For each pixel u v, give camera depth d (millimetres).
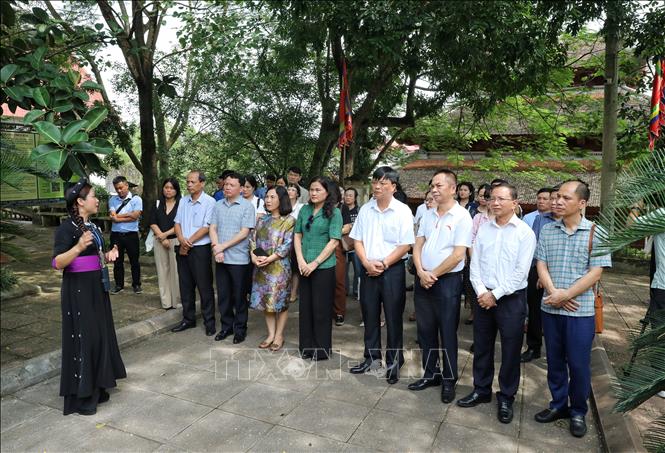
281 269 4617
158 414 3455
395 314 4055
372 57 7090
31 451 3006
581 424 3209
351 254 6680
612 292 7395
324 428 3271
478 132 13539
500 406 3414
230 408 3541
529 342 4562
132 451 3008
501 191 3359
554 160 15312
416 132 13719
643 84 9133
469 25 6508
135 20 8055
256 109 10805
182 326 5312
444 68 8648
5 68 3207
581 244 3152
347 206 5656
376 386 3926
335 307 5578
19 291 6387
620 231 2197
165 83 7637
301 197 7129
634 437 2910
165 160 11570
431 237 3773
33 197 5160
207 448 3037
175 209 5648
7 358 4332
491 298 3352
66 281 3414
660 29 7270
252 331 5309
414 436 3180
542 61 7902
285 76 10703
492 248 3445
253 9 8609
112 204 6680
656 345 2287
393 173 3928
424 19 6438
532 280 4445
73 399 3455
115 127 10445
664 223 2080
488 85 8750
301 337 4543
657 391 2174
